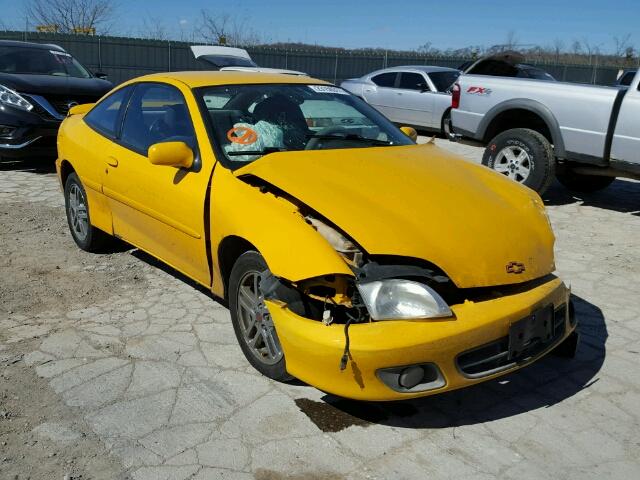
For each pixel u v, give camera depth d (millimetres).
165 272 5281
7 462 2887
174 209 4156
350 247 3221
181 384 3561
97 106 5496
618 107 7121
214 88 4469
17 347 3936
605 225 7207
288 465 2922
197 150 4086
